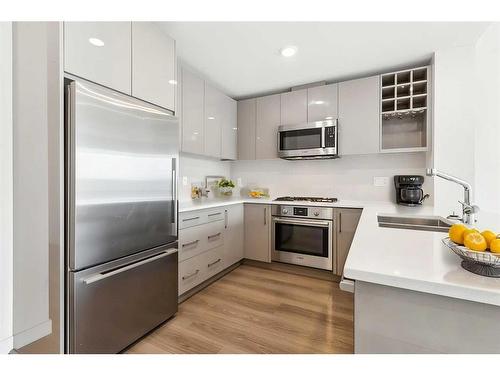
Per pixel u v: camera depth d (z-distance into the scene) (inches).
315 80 112.4
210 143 110.3
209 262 95.3
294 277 106.3
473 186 83.7
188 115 96.7
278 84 117.0
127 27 60.8
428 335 26.0
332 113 108.7
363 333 28.6
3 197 14.5
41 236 16.7
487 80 84.2
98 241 51.9
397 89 101.9
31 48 16.4
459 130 85.0
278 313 76.0
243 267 119.6
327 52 87.4
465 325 24.6
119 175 56.1
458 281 23.7
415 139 105.0
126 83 60.3
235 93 129.4
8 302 14.9
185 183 113.4
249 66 98.7
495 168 84.6
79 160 48.2
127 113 58.0
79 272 48.9
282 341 62.4
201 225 90.9
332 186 122.6
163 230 68.1
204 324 70.0
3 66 14.5
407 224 72.8
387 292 27.6
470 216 55.5
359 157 116.6
